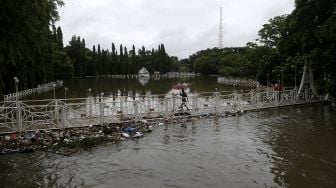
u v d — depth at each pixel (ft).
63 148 50.39
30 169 42.39
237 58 291.58
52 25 69.41
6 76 126.31
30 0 48.67
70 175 40.63
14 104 66.03
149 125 65.92
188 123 69.97
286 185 37.70
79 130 58.44
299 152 49.73
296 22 91.81
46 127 57.77
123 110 74.74
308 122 71.46
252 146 53.01
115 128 60.75
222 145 53.57
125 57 453.58
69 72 242.17
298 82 116.57
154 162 45.44
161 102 72.49
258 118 76.28
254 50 175.32
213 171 42.06
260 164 44.62
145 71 429.38
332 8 85.87
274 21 158.40
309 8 88.02
